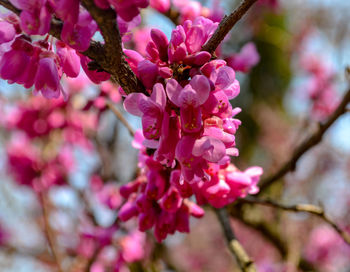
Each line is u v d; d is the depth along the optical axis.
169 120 1.24
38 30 1.13
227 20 1.27
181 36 1.27
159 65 1.35
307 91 5.59
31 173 4.07
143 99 1.17
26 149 4.13
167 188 1.64
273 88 6.92
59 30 1.19
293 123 6.71
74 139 3.71
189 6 2.52
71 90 3.50
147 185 1.64
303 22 6.82
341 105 2.56
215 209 2.88
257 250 6.71
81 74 3.50
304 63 6.03
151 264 3.91
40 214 4.72
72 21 1.10
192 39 1.28
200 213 1.74
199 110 1.19
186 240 8.13
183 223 1.71
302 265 4.79
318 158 6.35
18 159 4.03
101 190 4.18
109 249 3.51
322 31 6.67
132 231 3.48
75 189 4.32
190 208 1.74
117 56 1.21
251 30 5.96
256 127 6.66
